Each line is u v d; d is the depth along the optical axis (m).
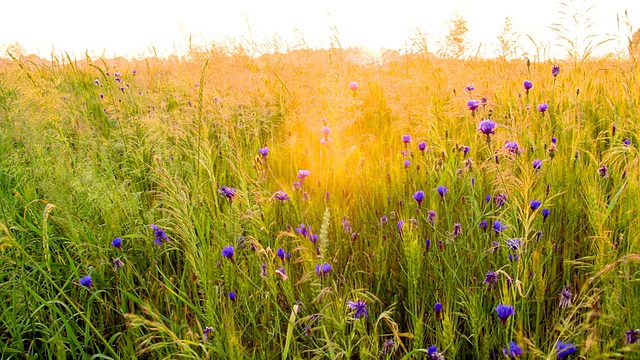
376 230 2.53
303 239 2.07
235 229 2.18
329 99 3.74
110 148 3.52
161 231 2.28
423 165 3.04
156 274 2.32
